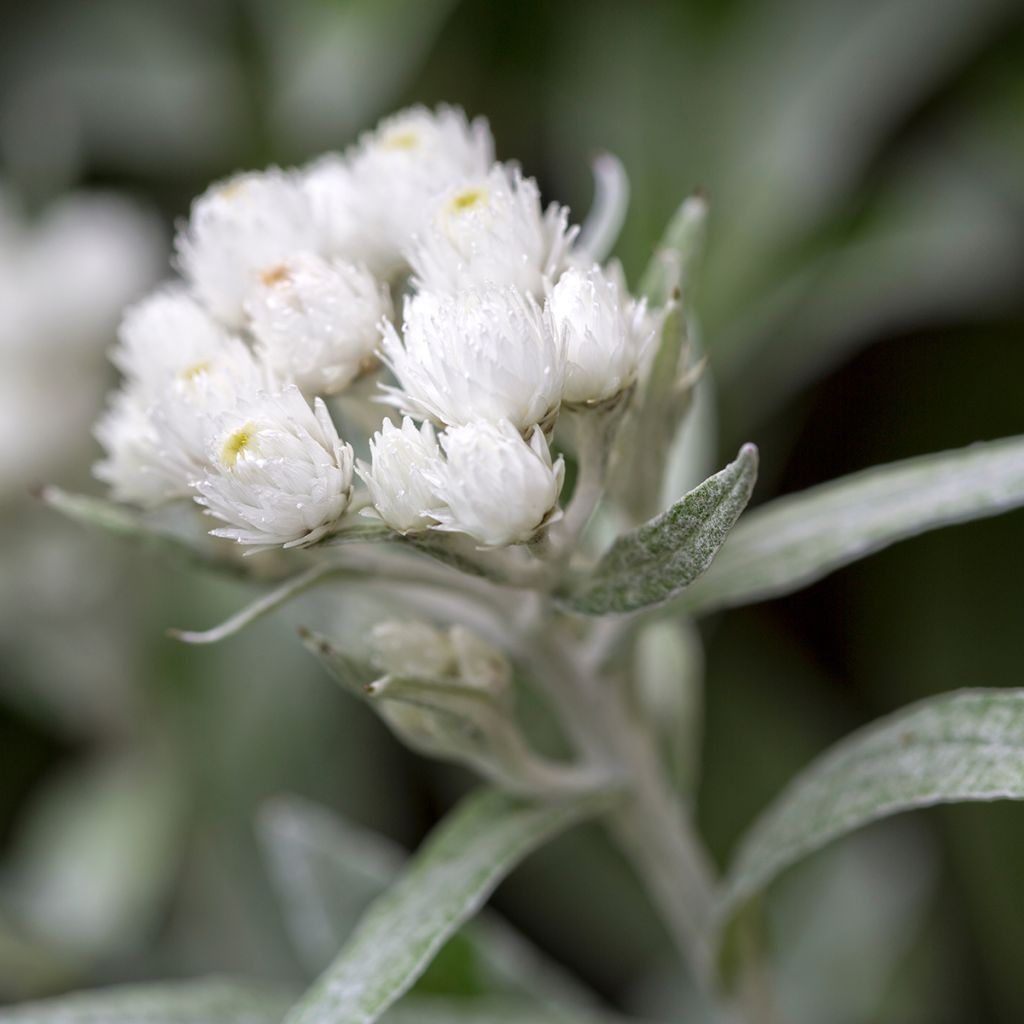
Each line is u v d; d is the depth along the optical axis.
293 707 0.31
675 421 0.24
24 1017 0.24
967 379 0.31
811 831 0.24
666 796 0.25
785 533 0.24
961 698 0.23
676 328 0.23
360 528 0.23
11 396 0.32
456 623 0.24
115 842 0.32
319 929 0.26
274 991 0.25
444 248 0.23
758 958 0.25
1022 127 0.32
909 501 0.24
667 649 0.26
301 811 0.31
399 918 0.23
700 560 0.22
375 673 0.23
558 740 0.28
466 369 0.22
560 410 0.23
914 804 0.23
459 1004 0.25
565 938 0.30
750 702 0.31
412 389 0.22
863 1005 0.28
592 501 0.23
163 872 0.32
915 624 0.30
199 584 0.32
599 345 0.23
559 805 0.24
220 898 0.32
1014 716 0.23
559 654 0.24
